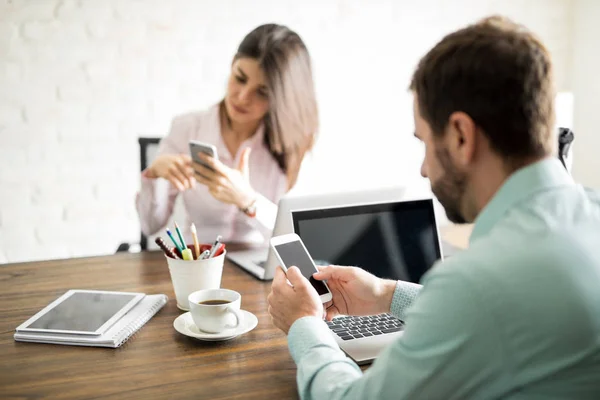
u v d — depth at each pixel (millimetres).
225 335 1082
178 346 1076
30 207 2617
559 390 668
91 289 1378
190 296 1108
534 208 728
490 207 761
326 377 813
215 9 2727
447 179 790
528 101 712
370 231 1376
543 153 749
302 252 1153
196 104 2771
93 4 2572
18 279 1446
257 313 1241
